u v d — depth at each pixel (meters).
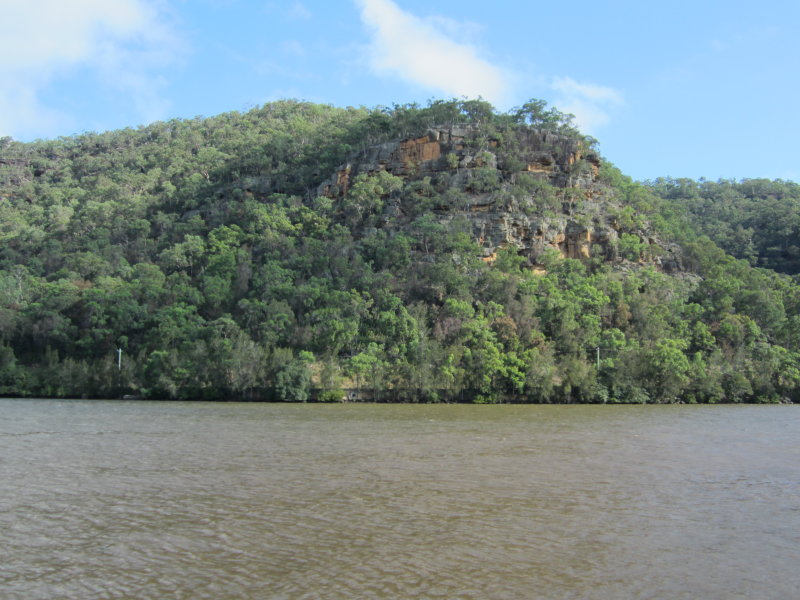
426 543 26.80
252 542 26.83
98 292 119.44
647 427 67.25
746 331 120.25
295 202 159.25
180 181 196.00
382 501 33.53
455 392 100.75
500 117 170.00
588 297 118.25
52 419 71.38
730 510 32.47
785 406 100.62
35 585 22.36
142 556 25.19
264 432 60.59
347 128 188.75
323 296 117.31
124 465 43.19
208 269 134.25
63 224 176.75
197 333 108.62
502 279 121.06
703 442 56.00
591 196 156.50
